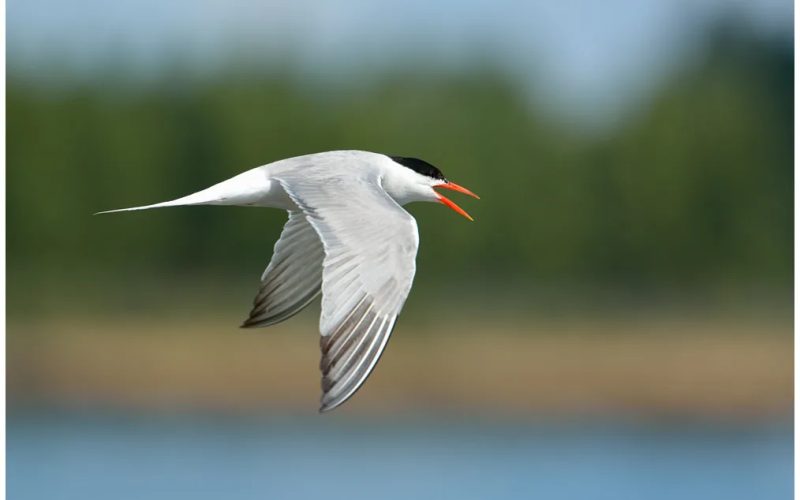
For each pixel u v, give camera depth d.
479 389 22.95
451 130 34.66
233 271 32.78
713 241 34.03
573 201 33.66
